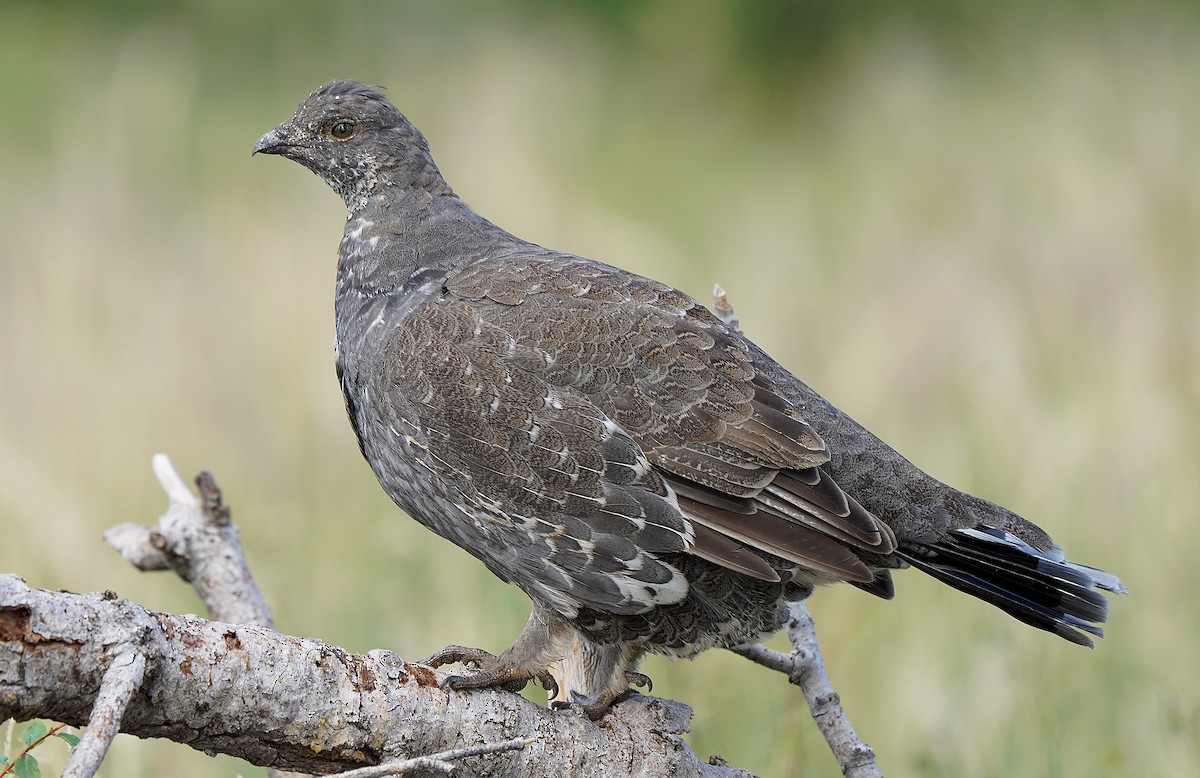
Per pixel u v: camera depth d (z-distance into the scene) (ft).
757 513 21.76
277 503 39.70
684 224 73.36
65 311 47.09
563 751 19.45
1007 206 61.62
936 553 23.50
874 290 55.47
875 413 45.42
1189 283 49.34
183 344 46.34
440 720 18.21
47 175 63.52
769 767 26.58
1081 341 46.47
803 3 94.48
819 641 32.45
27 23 84.84
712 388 21.97
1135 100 65.46
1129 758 29.07
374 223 25.62
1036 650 31.14
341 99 26.27
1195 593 35.29
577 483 21.74
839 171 79.05
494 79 77.56
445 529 23.35
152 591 33.71
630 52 95.61
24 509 34.99
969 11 86.58
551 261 23.48
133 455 41.68
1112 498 38.29
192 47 86.38
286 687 16.71
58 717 15.39
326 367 45.24
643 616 22.52
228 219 54.65
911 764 28.94
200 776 27.43
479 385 22.07
